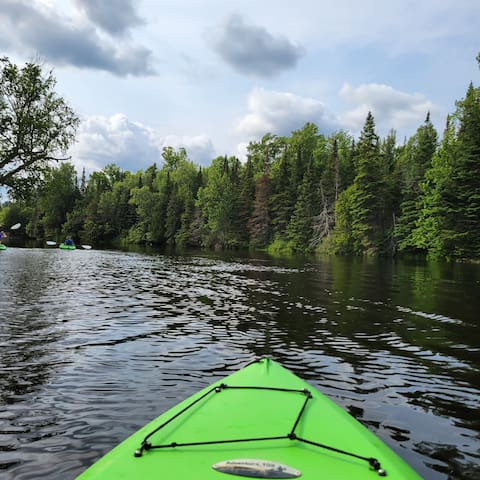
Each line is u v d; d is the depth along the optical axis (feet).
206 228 223.30
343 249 156.04
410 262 114.93
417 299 45.78
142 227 259.80
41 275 65.92
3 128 68.33
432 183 130.52
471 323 33.73
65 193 280.92
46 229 284.20
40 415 16.11
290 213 188.96
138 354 24.13
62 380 19.79
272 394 14.42
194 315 35.73
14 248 162.09
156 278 65.62
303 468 9.95
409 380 20.77
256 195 203.00
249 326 31.76
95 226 263.49
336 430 11.93
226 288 53.83
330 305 41.47
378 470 9.89
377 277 70.49
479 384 20.42
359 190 148.56
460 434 15.35
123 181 323.16
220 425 12.15
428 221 123.95
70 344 25.98
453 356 24.84
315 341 27.73
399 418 16.56
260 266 94.43
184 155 321.52
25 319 32.73
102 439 14.39
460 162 116.47
